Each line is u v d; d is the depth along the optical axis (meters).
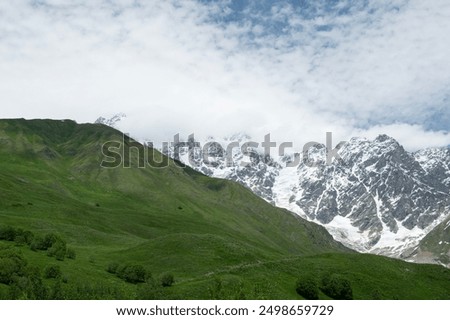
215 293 65.75
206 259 107.88
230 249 115.50
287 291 90.06
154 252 113.50
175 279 92.81
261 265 102.12
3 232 104.06
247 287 83.00
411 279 115.88
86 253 112.75
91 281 82.62
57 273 78.31
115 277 90.62
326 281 96.19
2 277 70.00
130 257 111.56
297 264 110.06
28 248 100.38
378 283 108.69
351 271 111.75
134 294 75.44
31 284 66.69
